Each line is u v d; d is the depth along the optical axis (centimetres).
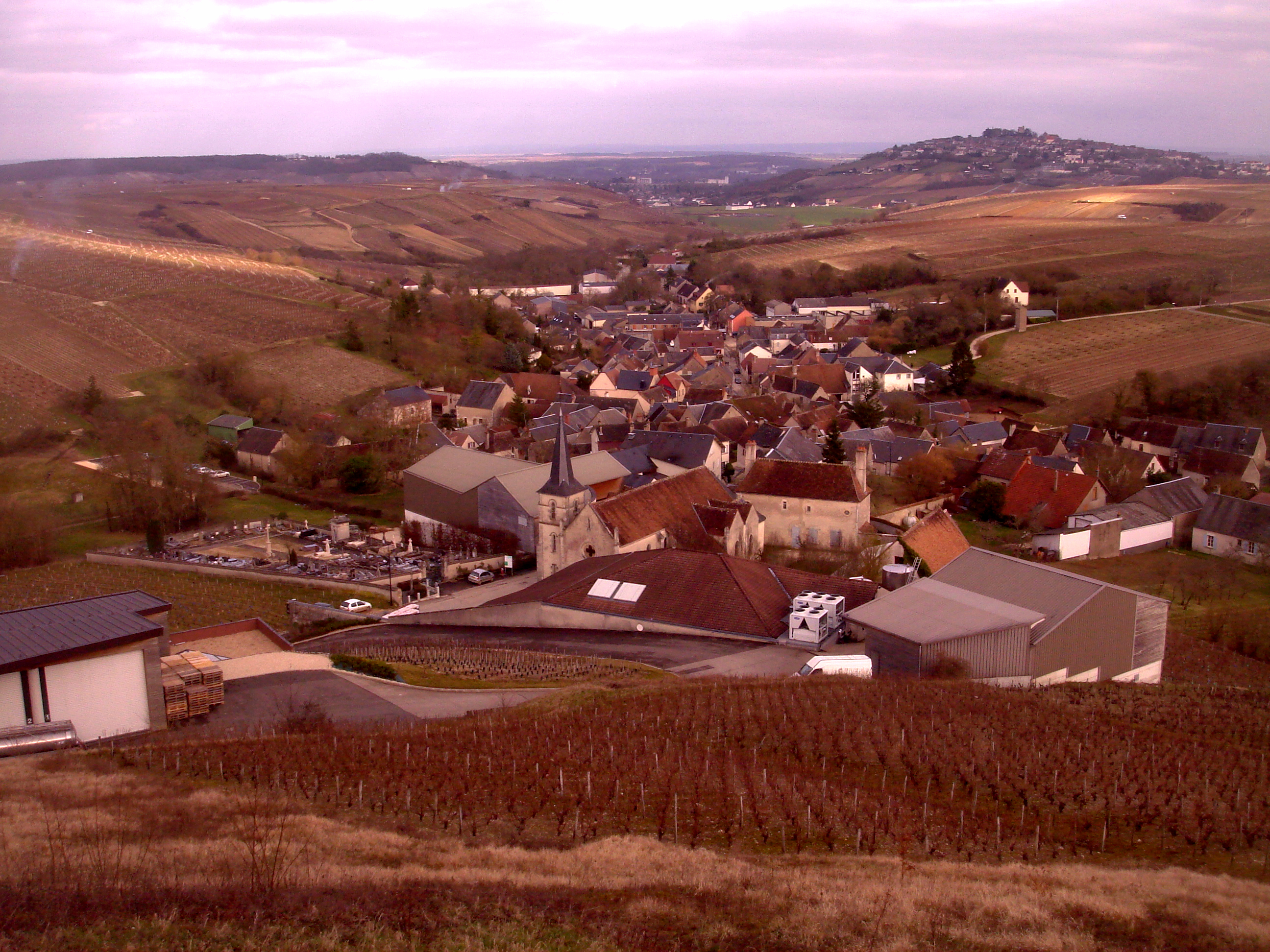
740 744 3866
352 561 8531
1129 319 17325
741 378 17012
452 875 2617
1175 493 9675
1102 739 3991
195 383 13362
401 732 3972
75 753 3791
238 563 8462
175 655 4781
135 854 2672
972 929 2397
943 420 12988
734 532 7556
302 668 5250
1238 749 4006
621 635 6019
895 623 5175
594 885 2602
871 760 3706
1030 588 5469
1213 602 7581
